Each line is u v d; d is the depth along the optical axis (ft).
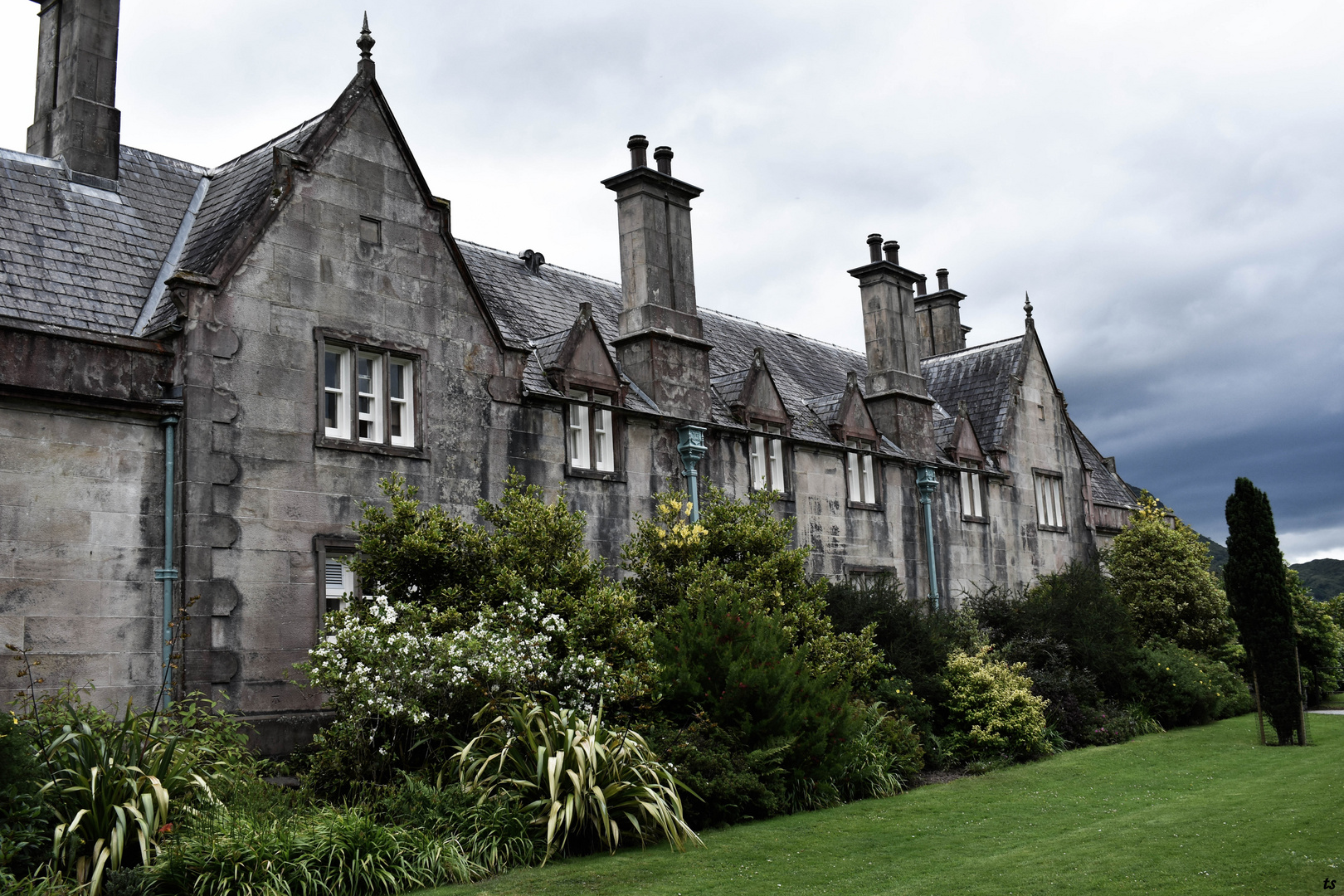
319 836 32.12
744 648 48.24
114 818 31.71
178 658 44.62
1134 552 100.99
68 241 51.34
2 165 51.83
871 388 92.22
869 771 51.11
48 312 47.34
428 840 34.32
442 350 56.85
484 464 57.93
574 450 63.87
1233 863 33.40
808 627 56.24
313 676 40.47
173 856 29.71
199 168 61.57
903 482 89.25
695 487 69.51
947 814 45.52
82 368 44.70
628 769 39.40
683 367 71.77
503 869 34.55
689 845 38.73
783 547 60.64
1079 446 125.59
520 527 48.44
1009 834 40.83
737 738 45.70
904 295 94.32
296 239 51.37
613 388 66.59
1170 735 73.20
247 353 48.83
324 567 49.93
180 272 47.16
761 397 77.71
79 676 43.06
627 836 39.19
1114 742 70.13
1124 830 39.83
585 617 44.86
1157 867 33.32
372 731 39.37
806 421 84.64
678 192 74.59
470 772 38.63
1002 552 100.12
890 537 86.63
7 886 28.07
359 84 55.16
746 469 75.00
